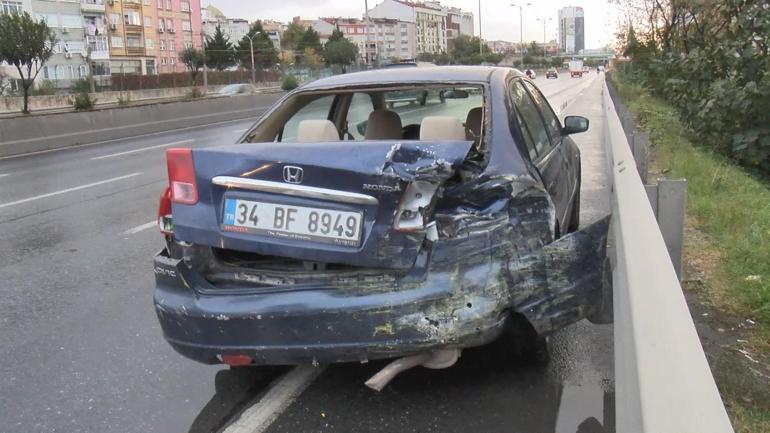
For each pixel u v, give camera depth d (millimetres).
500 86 3908
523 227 3088
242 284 3191
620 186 4512
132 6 94438
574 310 3111
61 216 8602
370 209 2895
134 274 5918
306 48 109250
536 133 4336
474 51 108250
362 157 2881
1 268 6258
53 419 3430
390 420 3225
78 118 18734
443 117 3920
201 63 91500
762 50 9344
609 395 3389
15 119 16719
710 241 5453
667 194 4227
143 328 4645
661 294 2291
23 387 3799
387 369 2986
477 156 3299
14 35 28406
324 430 3170
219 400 3561
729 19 10172
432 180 2844
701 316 3998
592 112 23203
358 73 4539
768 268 4555
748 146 9211
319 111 4816
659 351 1964
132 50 94938
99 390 3736
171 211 3289
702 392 1697
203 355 3219
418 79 4137
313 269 3082
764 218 5906
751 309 4043
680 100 11281
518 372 3639
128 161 14078
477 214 2975
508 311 3002
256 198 3041
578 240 3137
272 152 3006
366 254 2902
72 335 4551
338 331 2939
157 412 3465
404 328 2885
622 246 3203
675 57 11891
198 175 3127
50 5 77500
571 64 99188
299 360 3041
